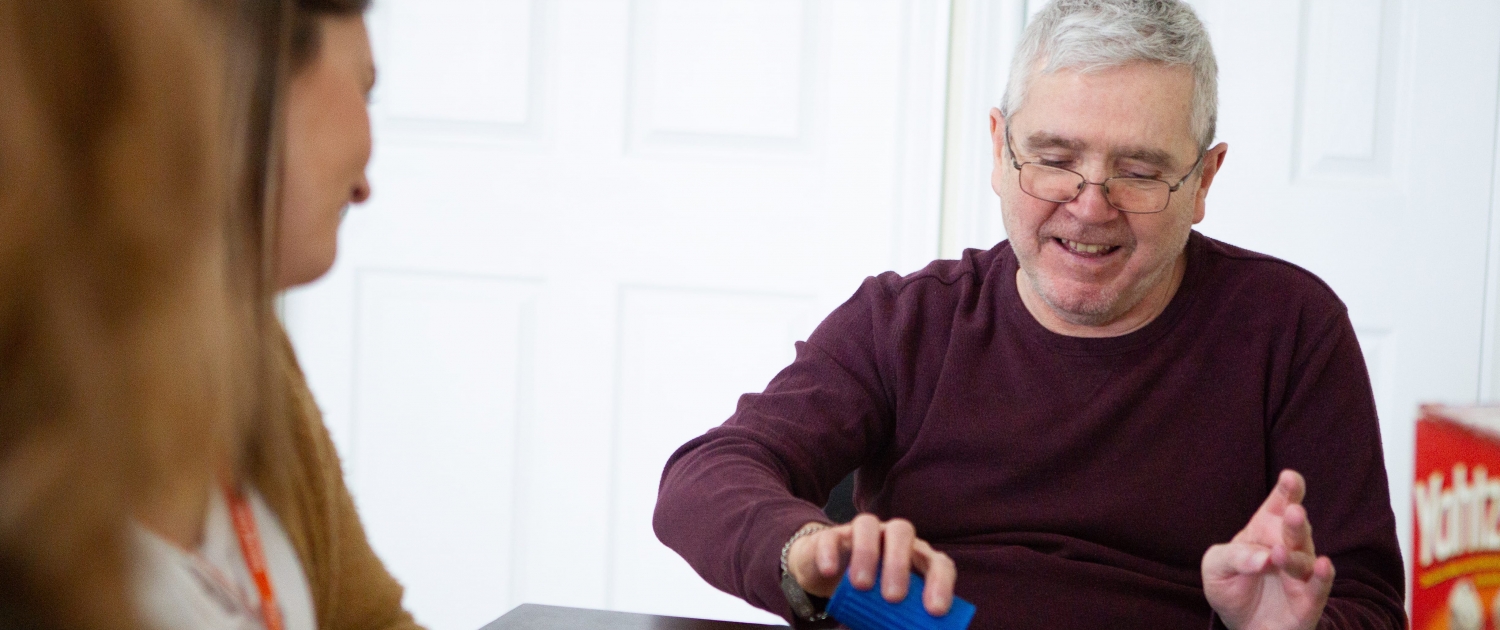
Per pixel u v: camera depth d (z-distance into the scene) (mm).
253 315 527
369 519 2064
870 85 1979
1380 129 1955
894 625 763
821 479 1214
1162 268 1126
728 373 2025
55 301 342
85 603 354
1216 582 891
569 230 2021
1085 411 1161
